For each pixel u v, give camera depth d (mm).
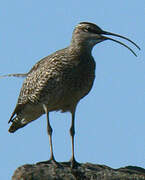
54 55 14797
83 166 13922
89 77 14781
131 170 14180
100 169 13883
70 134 15047
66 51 14750
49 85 14656
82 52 14672
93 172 13680
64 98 14742
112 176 13586
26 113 16562
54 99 14797
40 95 14984
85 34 14742
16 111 16703
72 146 14852
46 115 15062
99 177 13570
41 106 15539
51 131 14891
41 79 14797
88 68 14711
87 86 14867
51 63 14602
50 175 13375
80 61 14555
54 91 14648
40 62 15562
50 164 13906
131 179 13570
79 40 14719
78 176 13570
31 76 15461
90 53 14891
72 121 15133
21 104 16156
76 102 15016
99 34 14977
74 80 14516
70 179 13438
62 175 13477
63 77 14453
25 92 15719
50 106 15070
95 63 15102
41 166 13648
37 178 13227
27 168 13469
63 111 15328
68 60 14508
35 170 13391
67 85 14516
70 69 14445
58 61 14508
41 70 14898
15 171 13438
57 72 14477
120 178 13570
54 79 14539
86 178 13555
